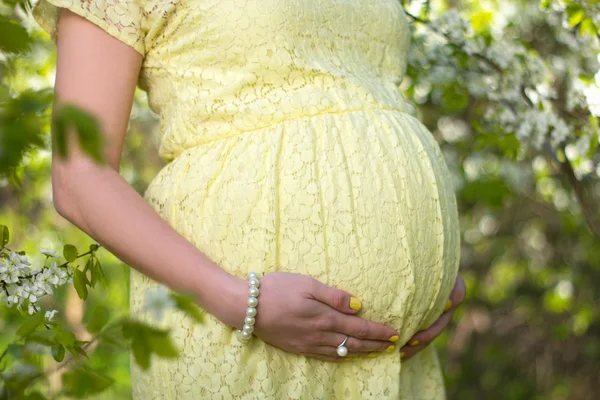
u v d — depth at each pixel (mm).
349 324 1280
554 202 3455
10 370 930
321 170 1310
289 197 1292
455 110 2654
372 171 1343
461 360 4391
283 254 1286
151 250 1231
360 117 1379
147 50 1356
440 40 2285
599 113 1970
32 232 2986
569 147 2186
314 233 1287
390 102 1472
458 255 1529
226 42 1314
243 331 1235
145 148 3521
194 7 1312
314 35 1366
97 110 1255
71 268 1276
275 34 1315
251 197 1285
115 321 880
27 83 2268
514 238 4008
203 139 1361
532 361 4277
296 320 1238
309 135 1320
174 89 1369
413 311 1384
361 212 1316
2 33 699
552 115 2045
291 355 1312
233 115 1335
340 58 1419
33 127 695
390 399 1368
